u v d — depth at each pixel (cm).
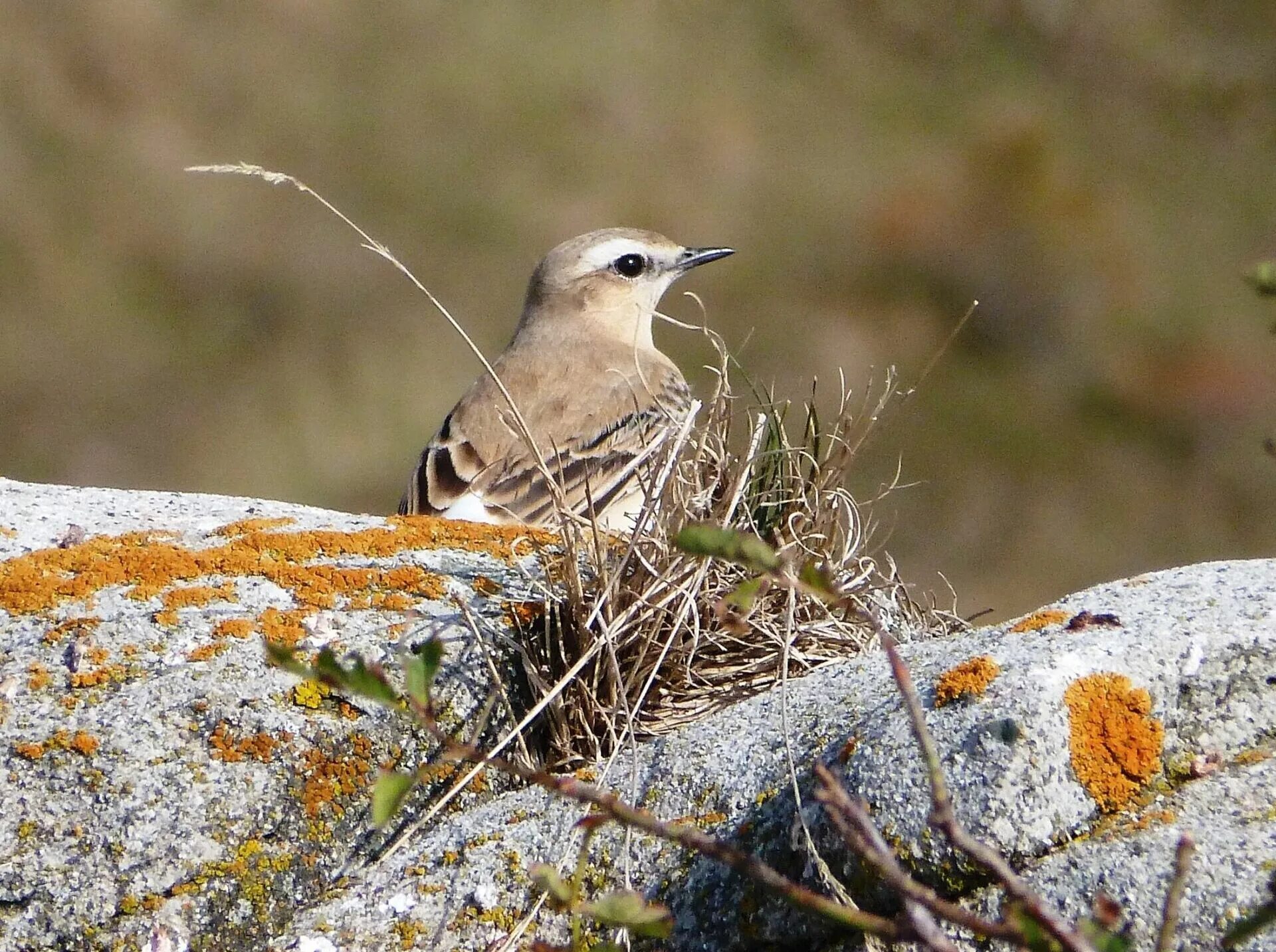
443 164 2484
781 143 2677
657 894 568
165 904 595
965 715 552
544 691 675
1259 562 664
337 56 2594
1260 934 492
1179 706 562
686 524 765
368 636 668
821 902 451
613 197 2503
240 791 615
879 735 560
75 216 2328
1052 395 2339
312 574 699
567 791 473
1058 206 2562
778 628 730
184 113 2477
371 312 2316
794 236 2520
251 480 2153
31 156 2372
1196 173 2722
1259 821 528
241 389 2227
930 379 2338
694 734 619
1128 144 2764
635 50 2711
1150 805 543
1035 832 534
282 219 2383
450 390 2245
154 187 2380
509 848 598
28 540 736
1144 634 578
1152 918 506
